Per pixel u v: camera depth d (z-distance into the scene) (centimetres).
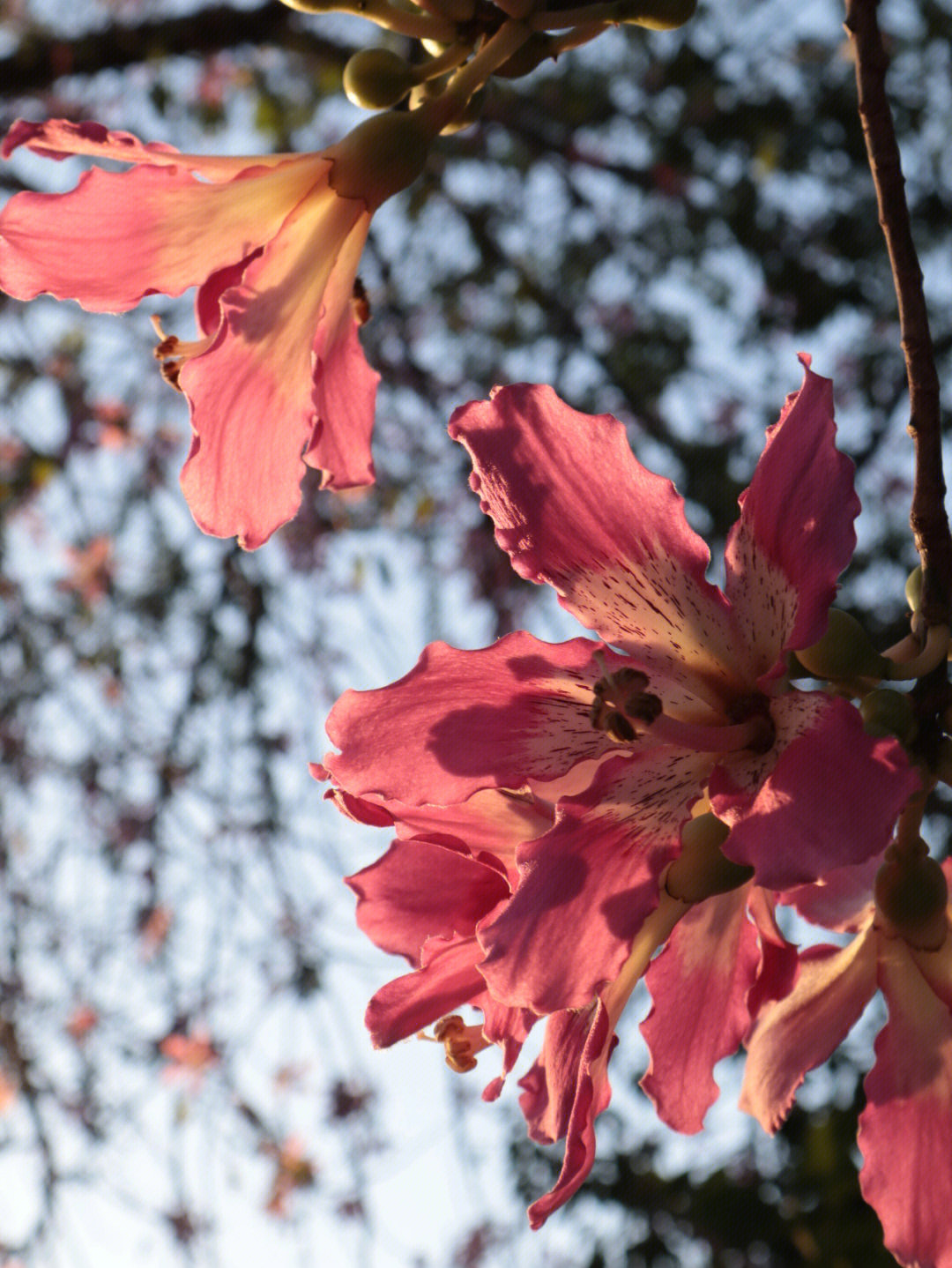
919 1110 72
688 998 72
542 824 71
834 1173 129
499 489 71
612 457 71
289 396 73
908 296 74
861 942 74
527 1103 73
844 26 76
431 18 75
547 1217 67
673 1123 72
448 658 71
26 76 203
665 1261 175
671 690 71
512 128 227
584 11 75
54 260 72
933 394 73
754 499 70
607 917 68
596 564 71
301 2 74
